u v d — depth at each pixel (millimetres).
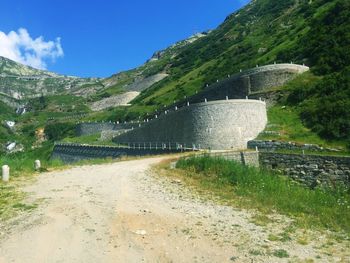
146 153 56438
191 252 10773
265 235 12398
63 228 12781
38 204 16062
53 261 10164
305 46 74875
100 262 10102
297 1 141125
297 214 15625
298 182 36156
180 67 157750
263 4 168250
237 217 14586
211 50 147125
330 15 75812
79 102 193500
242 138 50562
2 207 15539
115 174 25219
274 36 107938
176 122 57531
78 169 28656
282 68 65250
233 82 71312
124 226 13008
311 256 10547
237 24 157000
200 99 79125
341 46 63938
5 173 22172
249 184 21234
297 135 46219
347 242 12031
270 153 39562
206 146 51031
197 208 15750
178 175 24156
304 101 55312
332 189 32219
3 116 193250
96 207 15523
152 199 17219
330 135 43281
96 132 102625
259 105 53375
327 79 55750
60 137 116625
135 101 137750
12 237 12008
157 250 10930
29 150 109188
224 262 10055
